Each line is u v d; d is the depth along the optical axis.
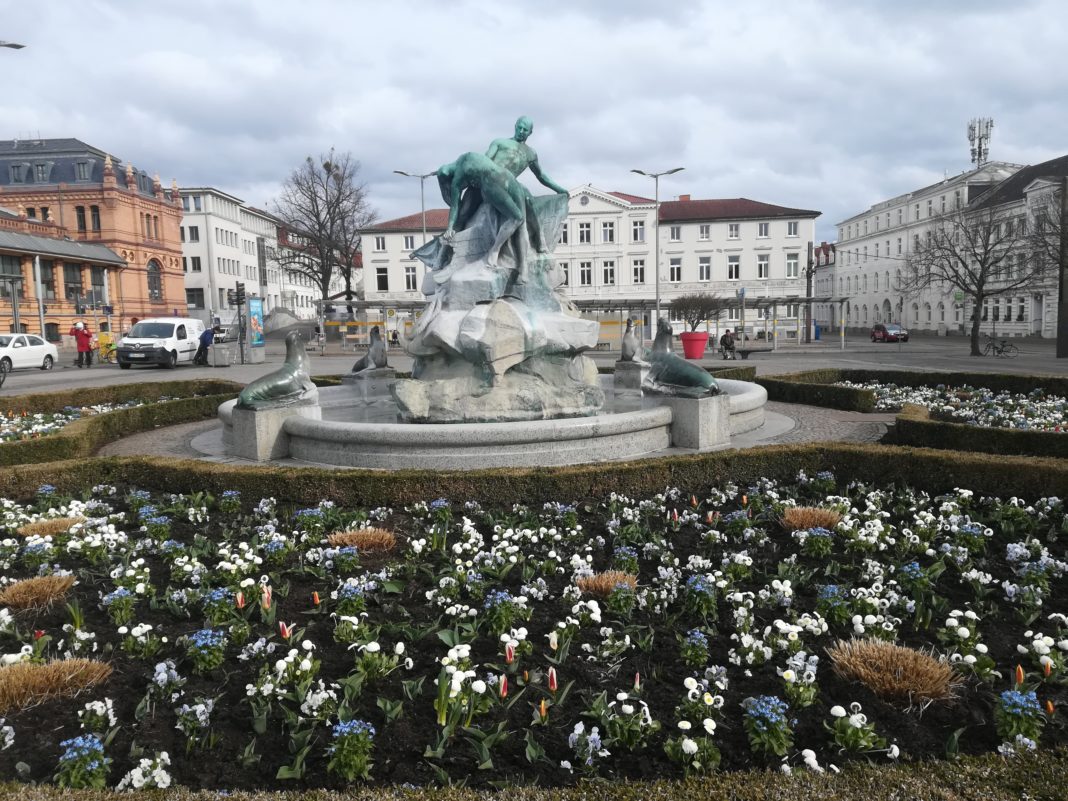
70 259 52.41
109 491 8.21
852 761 3.20
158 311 65.00
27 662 4.24
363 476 7.61
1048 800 2.79
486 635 4.72
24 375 28.11
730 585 5.33
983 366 27.95
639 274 65.31
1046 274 43.78
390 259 65.25
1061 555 5.95
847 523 6.40
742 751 3.49
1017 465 7.44
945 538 6.19
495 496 7.58
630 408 12.20
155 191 65.25
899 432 10.91
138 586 5.28
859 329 91.38
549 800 2.83
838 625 4.75
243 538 6.66
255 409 9.66
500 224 10.95
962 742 3.54
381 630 4.75
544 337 10.17
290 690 4.02
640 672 4.23
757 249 64.75
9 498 8.10
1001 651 4.42
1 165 60.94
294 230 60.44
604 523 6.93
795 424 12.76
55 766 3.43
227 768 3.42
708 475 8.16
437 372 10.41
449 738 3.59
